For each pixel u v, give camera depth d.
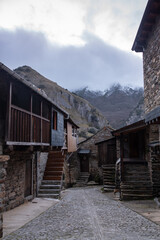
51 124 10.36
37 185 12.40
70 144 18.47
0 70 5.68
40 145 8.69
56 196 12.25
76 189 18.53
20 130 6.83
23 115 7.11
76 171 22.72
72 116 63.69
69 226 6.11
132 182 12.01
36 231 5.56
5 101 6.22
